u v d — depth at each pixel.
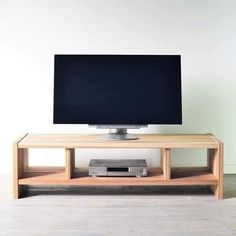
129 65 3.22
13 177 2.99
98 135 3.34
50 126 3.69
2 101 3.65
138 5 3.59
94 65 3.22
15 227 2.42
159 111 3.23
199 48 3.65
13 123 3.67
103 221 2.53
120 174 3.08
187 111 3.71
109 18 3.60
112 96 3.22
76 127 3.69
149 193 3.16
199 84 3.68
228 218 2.59
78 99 3.22
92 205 2.85
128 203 2.90
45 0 3.57
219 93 3.70
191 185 3.34
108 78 3.22
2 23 3.58
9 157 3.69
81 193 3.16
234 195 3.10
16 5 3.57
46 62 3.63
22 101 3.65
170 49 3.64
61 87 3.21
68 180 3.02
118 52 3.63
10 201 2.94
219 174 3.00
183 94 3.69
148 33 3.62
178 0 3.60
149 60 3.22
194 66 3.66
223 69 3.67
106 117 3.23
